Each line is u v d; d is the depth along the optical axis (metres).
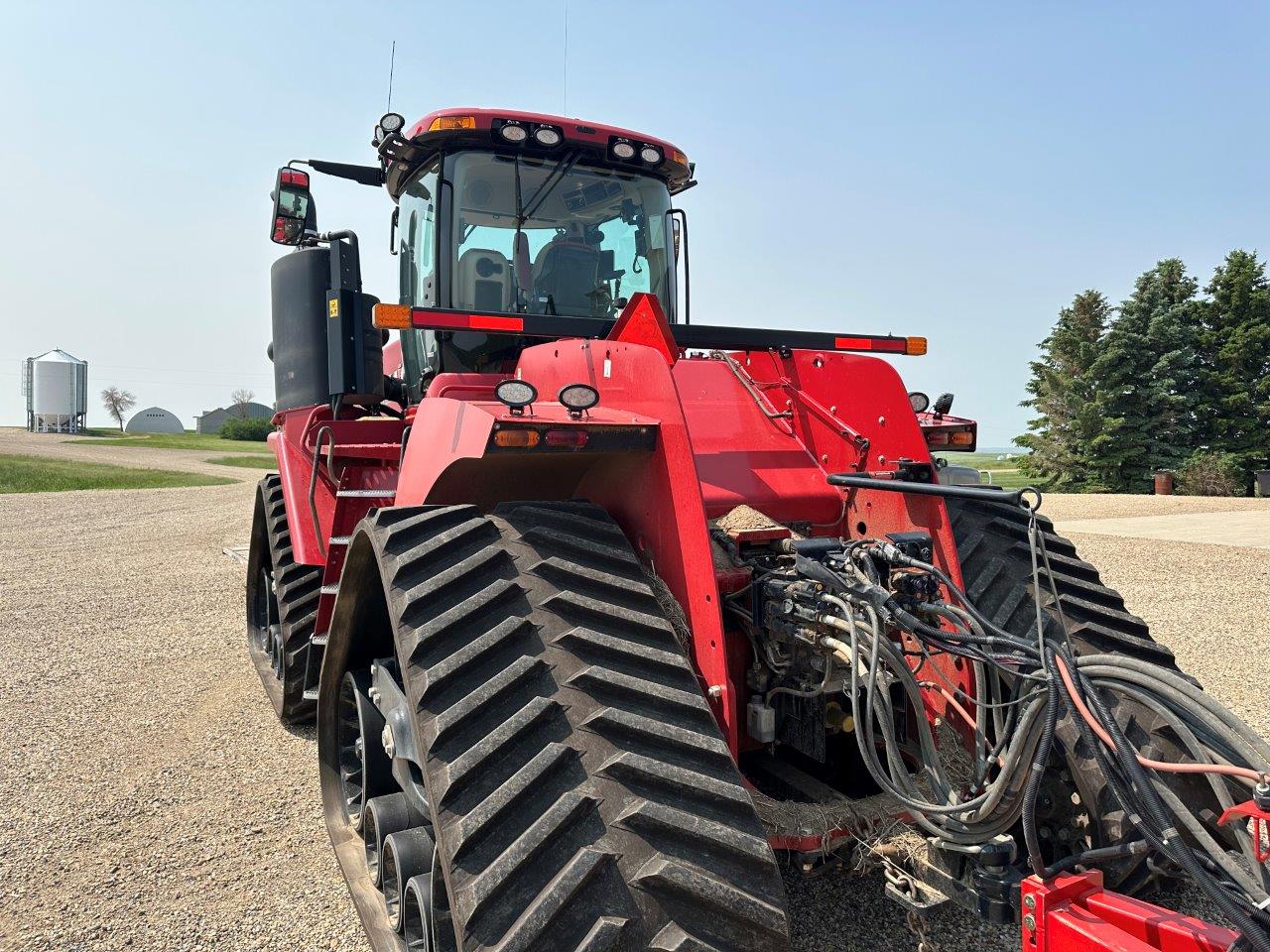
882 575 2.29
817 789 2.44
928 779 2.21
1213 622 6.83
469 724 1.81
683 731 1.83
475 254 3.88
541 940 1.55
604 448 2.17
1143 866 2.22
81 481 31.05
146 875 3.21
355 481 3.96
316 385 4.00
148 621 7.70
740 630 2.52
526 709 1.81
